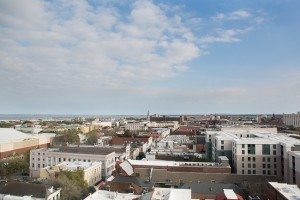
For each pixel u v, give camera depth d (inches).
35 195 4675.2
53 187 5162.4
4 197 4441.4
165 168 7293.3
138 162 7736.2
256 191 5639.8
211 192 5255.9
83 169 6486.2
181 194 4286.4
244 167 7864.2
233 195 4574.3
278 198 4726.9
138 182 5585.6
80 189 5605.3
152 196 4635.8
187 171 7170.3
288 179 7042.3
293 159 6633.9
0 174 7741.1
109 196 4581.7
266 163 7824.8
